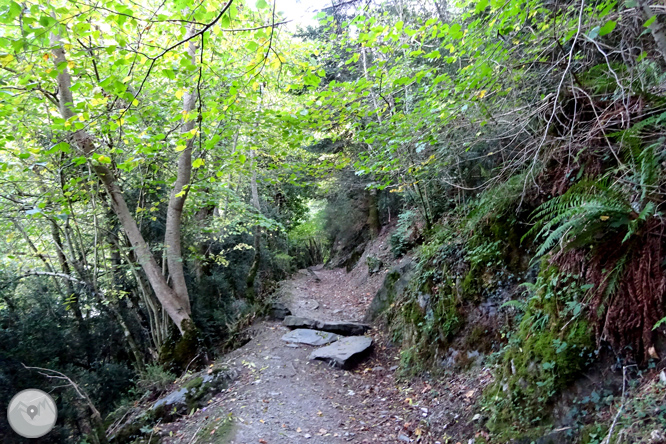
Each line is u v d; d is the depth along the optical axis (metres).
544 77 4.06
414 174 7.07
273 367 6.97
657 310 2.57
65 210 7.41
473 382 4.66
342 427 4.82
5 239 9.39
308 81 5.57
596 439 2.57
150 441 5.40
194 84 6.46
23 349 7.59
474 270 5.62
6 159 7.98
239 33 6.73
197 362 8.07
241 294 14.20
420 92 5.79
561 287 3.63
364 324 8.76
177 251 8.72
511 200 5.37
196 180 8.32
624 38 3.36
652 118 2.70
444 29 4.25
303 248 27.11
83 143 7.01
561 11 3.82
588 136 3.46
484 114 4.51
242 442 4.48
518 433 3.29
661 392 2.36
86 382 8.39
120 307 10.42
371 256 13.64
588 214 2.86
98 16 4.27
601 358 2.96
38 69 5.49
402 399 5.40
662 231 2.62
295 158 12.37
